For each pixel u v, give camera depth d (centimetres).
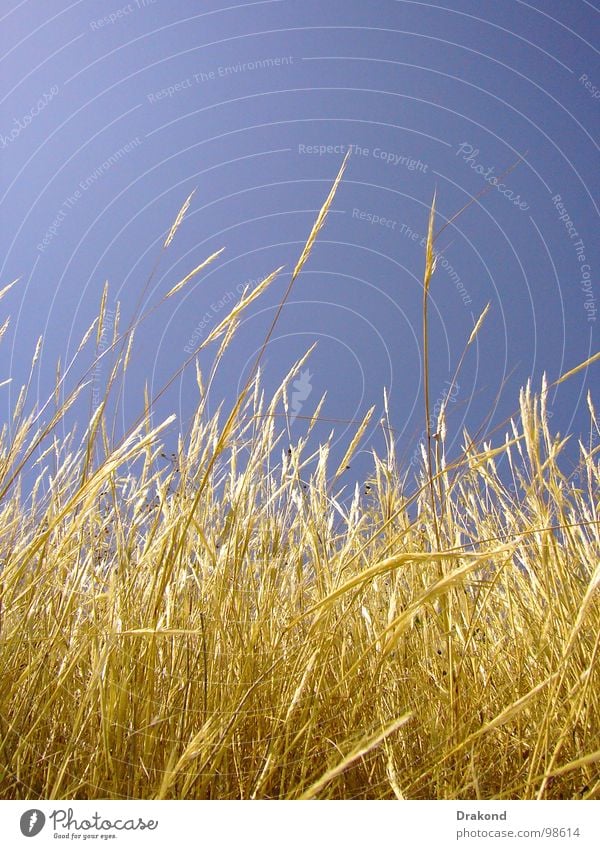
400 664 55
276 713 51
